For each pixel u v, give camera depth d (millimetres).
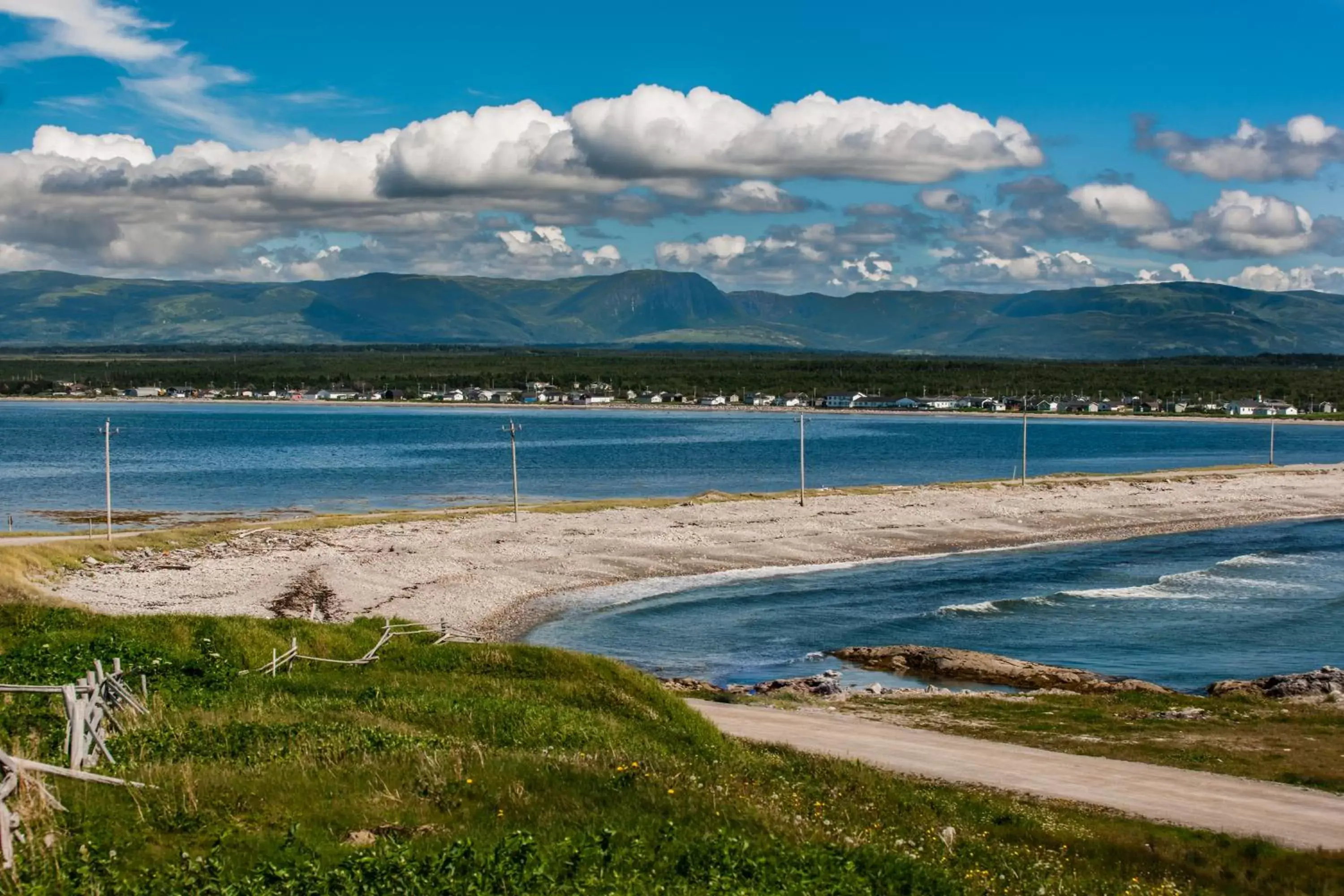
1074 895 16672
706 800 16938
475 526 74250
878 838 17641
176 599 50375
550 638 49688
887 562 70812
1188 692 40906
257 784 15102
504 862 12117
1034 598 58938
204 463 146500
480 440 194500
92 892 10844
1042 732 31922
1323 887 18641
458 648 32906
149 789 14180
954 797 23578
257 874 11422
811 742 29547
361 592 54562
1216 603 58094
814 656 46781
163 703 20734
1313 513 101375
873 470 145250
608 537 72625
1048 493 103000
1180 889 18078
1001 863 18000
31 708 18531
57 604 43375
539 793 16391
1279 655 46531
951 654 44812
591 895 11727
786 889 12883
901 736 30984
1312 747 30094
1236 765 28094
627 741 23297
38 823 12305
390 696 25938
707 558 68750
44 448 168250
